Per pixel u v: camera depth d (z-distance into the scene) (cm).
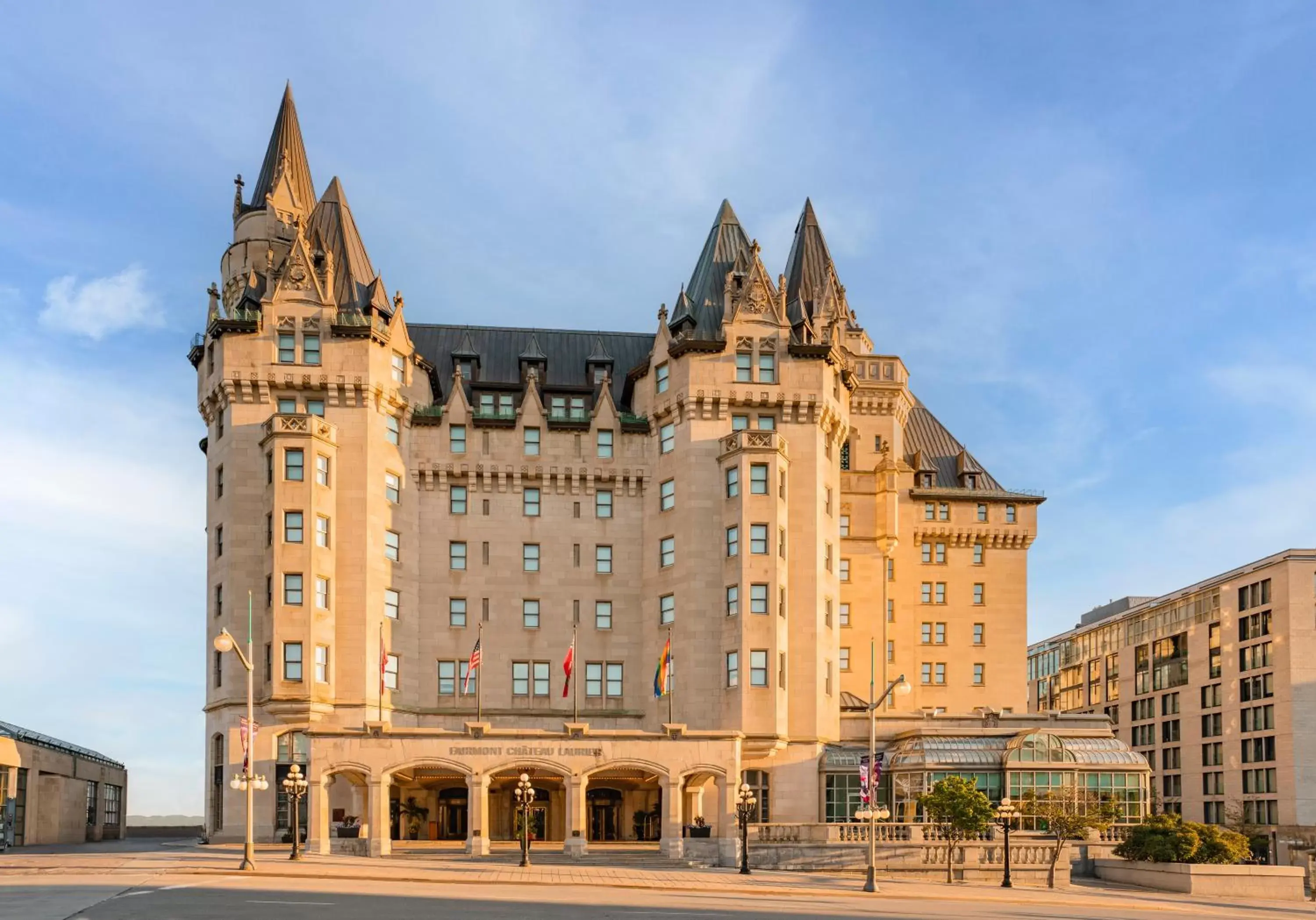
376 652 7669
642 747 6850
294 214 8838
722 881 5747
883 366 10169
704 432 8106
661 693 7356
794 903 4950
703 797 7944
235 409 7731
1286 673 11462
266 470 7594
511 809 8081
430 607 8125
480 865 6116
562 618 8231
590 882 5428
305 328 7775
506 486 8331
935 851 6800
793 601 7962
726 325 8169
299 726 7331
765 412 8188
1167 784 13700
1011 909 5138
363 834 7000
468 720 8006
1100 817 7156
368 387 7756
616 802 8181
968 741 7994
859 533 9875
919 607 10388
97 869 5478
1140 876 7250
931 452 10956
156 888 4675
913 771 7806
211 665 7756
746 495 7844
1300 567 11556
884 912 4716
